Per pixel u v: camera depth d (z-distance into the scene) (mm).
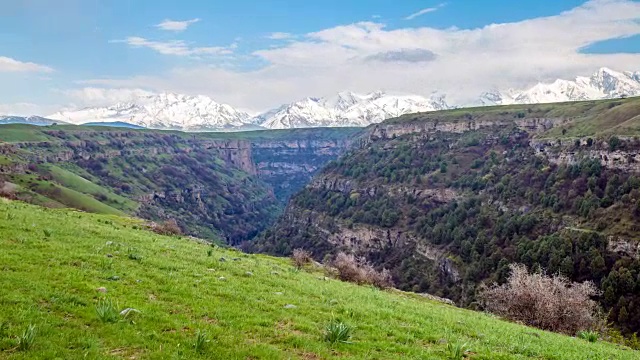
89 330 14125
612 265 133125
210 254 34562
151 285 20328
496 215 199875
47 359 11945
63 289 17516
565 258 136250
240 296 21266
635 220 141750
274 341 15891
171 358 13016
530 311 45125
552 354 19531
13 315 14219
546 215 173375
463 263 179625
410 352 16516
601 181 175500
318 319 19734
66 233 31062
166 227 66938
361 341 17031
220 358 13555
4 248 22797
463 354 17328
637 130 179625
